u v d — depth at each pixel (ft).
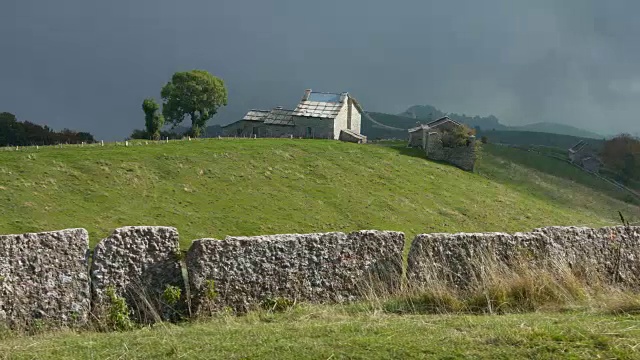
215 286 37.45
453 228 189.57
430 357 24.76
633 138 357.20
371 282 41.04
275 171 216.54
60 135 330.34
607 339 26.17
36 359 26.25
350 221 180.55
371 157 258.57
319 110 325.42
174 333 30.27
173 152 217.56
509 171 294.46
